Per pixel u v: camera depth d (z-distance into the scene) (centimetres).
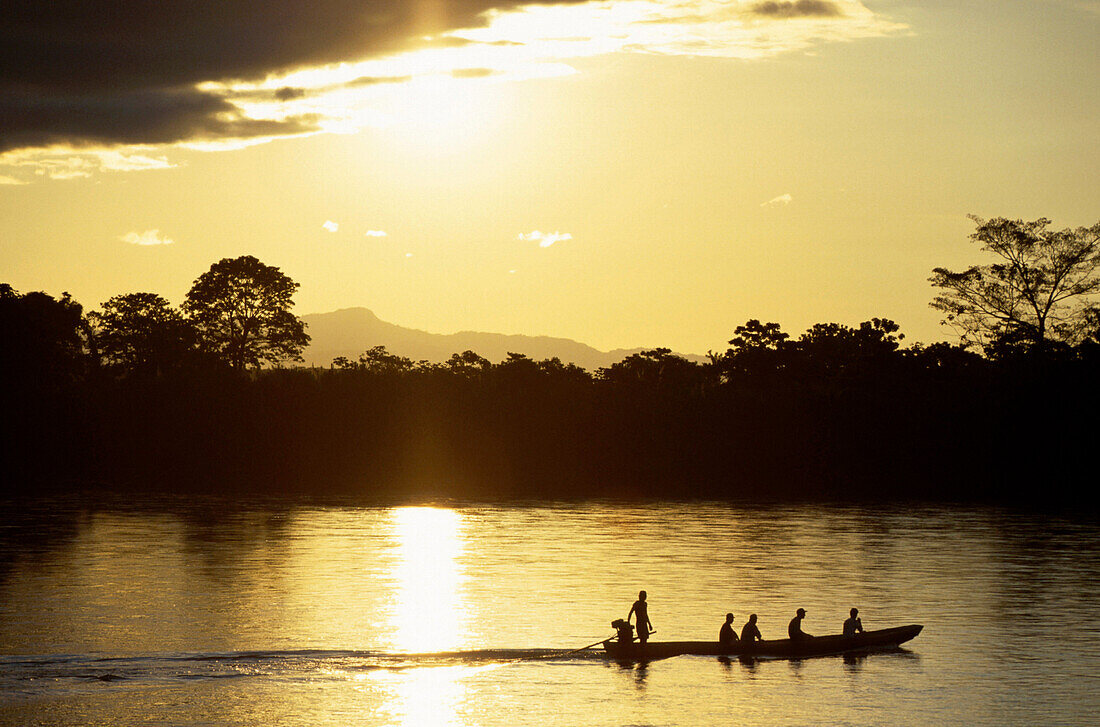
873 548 8556
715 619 5381
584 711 3775
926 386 16262
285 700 3872
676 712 3772
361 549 8119
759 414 16400
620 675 4262
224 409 16638
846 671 4341
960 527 10494
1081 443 14988
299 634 4900
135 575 6644
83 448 16300
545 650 4616
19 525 9719
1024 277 16462
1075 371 15200
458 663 4412
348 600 5791
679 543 8781
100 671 4200
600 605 5716
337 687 4041
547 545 8556
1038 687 4100
